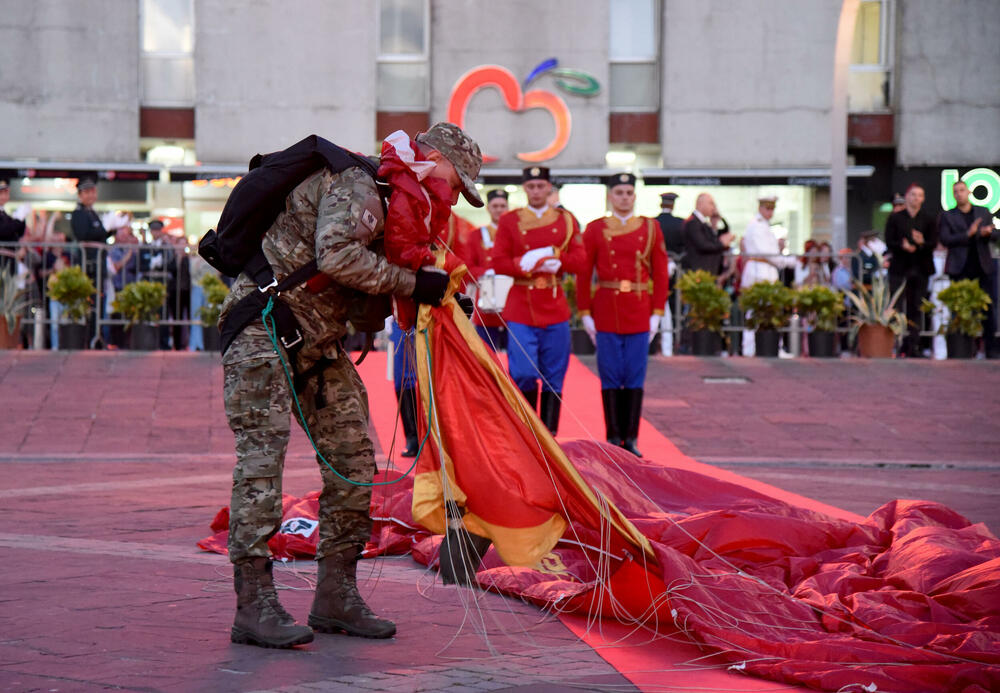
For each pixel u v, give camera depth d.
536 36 25.48
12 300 15.82
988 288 17.50
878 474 9.83
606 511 4.38
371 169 4.16
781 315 16.67
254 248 4.21
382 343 16.38
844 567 5.34
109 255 16.45
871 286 17.67
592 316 10.65
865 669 3.81
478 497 4.36
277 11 25.19
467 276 4.58
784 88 25.80
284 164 4.14
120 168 24.09
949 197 26.61
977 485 9.17
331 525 4.41
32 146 24.75
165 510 7.36
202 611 4.67
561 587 4.92
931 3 26.30
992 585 4.62
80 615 4.57
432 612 4.81
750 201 26.14
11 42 24.67
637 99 26.20
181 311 16.48
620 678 3.90
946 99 26.50
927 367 15.79
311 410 4.40
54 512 7.21
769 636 4.27
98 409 12.28
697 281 16.62
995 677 3.71
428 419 4.39
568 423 12.12
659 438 11.60
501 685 3.77
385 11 25.95
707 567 5.15
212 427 11.73
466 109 25.52
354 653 4.14
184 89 25.61
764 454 11.05
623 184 10.47
